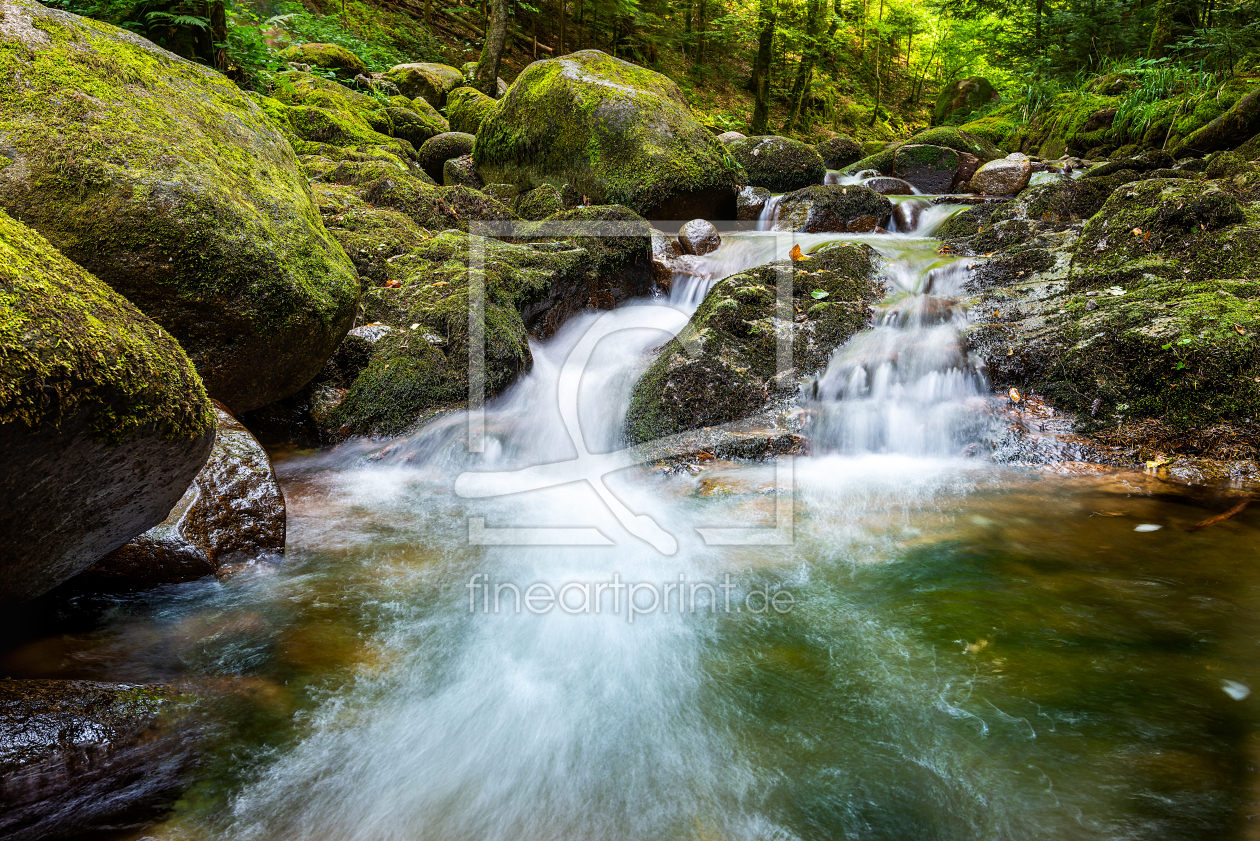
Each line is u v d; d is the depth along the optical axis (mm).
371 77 11852
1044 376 4367
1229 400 3861
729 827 1738
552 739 2025
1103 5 13594
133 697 1870
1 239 1503
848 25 23250
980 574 2863
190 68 3934
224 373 3428
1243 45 10602
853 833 1715
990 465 4012
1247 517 3287
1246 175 6188
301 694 2141
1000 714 2066
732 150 9789
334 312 3754
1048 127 12883
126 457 1650
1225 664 2256
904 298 5383
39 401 1347
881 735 2020
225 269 3236
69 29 3354
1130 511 3396
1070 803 1756
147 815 1703
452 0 17562
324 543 3119
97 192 2996
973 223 7480
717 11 20703
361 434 4121
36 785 1597
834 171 11125
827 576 2895
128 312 1754
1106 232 5414
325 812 1750
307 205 4023
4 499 1455
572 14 18781
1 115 2961
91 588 2496
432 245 5422
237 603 2596
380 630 2494
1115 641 2389
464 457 4082
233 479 2920
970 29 20922
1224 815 1693
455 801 1805
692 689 2230
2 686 1745
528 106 8188
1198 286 4566
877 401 4438
